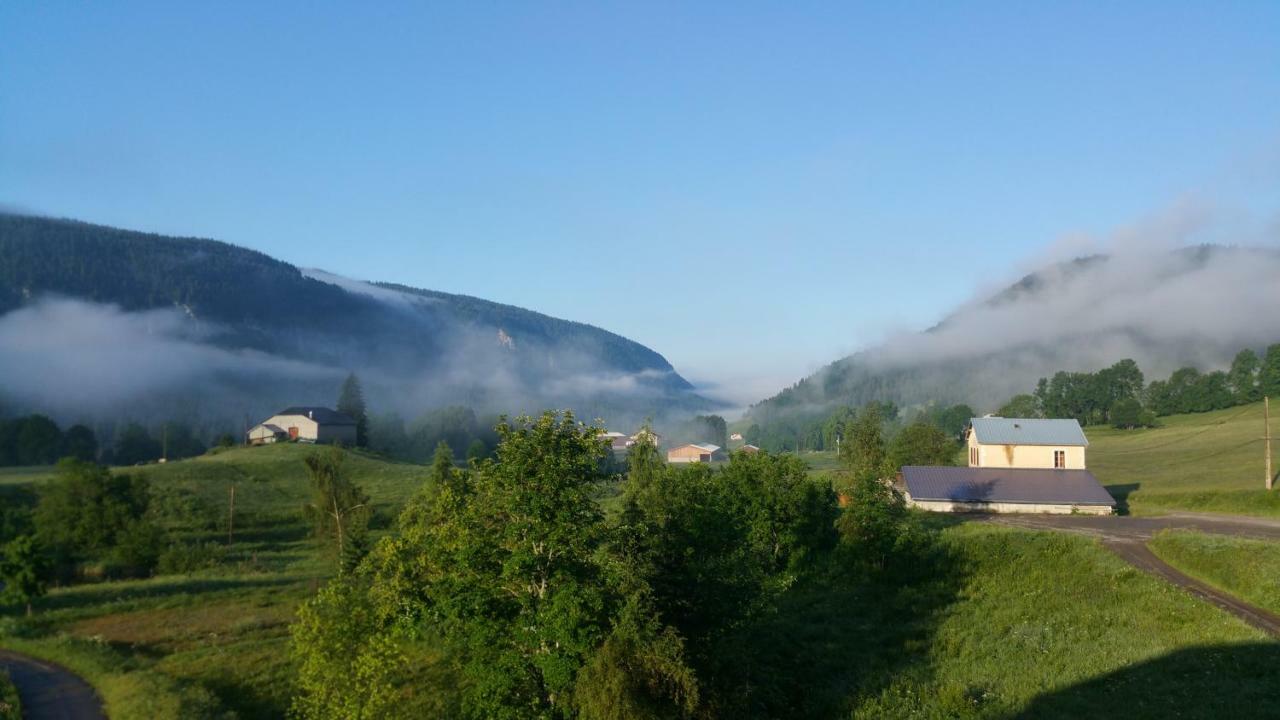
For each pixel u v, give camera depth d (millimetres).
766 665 35656
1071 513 77438
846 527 52656
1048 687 30312
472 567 29938
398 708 35281
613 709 25219
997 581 47969
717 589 32312
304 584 66250
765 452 59875
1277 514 71375
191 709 36281
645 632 26938
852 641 40531
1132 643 34656
